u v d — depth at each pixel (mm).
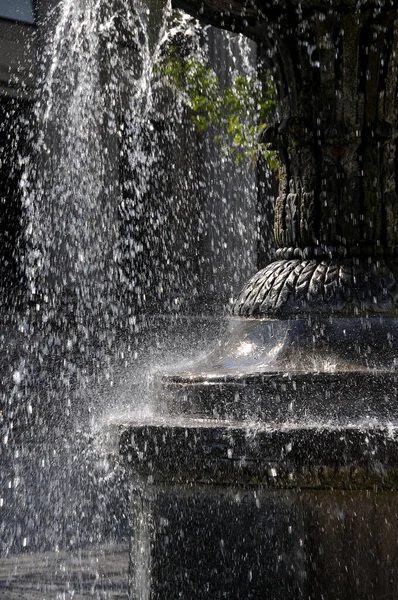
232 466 3793
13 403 16984
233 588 3875
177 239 22734
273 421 4000
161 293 22062
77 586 6574
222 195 22672
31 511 9719
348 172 4473
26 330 19422
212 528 3920
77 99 21344
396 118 4504
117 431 4109
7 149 21016
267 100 13727
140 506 4160
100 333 20125
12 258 20906
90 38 20891
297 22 4465
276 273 4559
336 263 4480
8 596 6297
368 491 3732
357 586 3746
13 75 20516
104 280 21469
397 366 4148
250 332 4461
